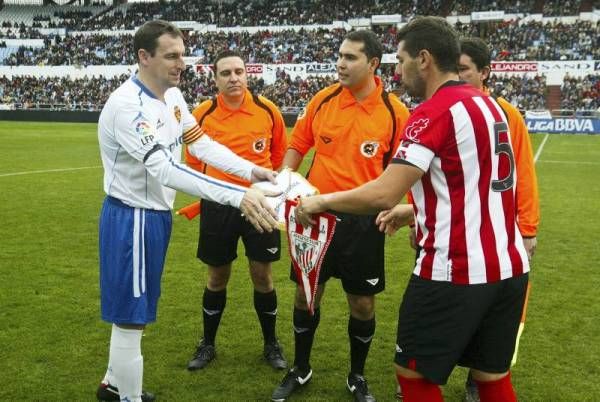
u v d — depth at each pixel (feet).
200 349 13.93
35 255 22.63
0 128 94.79
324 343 15.05
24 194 36.11
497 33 125.90
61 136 80.59
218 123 14.06
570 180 44.55
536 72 114.32
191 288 19.19
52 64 137.80
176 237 26.17
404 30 8.48
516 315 8.54
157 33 9.96
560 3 129.08
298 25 138.21
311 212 9.07
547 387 12.73
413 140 7.95
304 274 9.86
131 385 10.85
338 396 12.42
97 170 47.29
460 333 8.09
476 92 8.27
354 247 11.81
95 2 168.04
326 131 12.14
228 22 145.48
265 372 13.48
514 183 8.38
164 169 9.53
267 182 11.27
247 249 13.64
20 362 13.55
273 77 126.41
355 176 12.00
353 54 11.43
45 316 16.37
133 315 10.44
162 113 10.46
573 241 25.99
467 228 7.97
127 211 10.40
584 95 108.58
